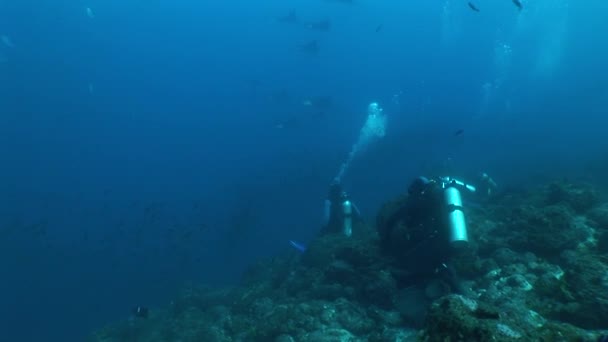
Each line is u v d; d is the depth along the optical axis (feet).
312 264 23.61
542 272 14.62
